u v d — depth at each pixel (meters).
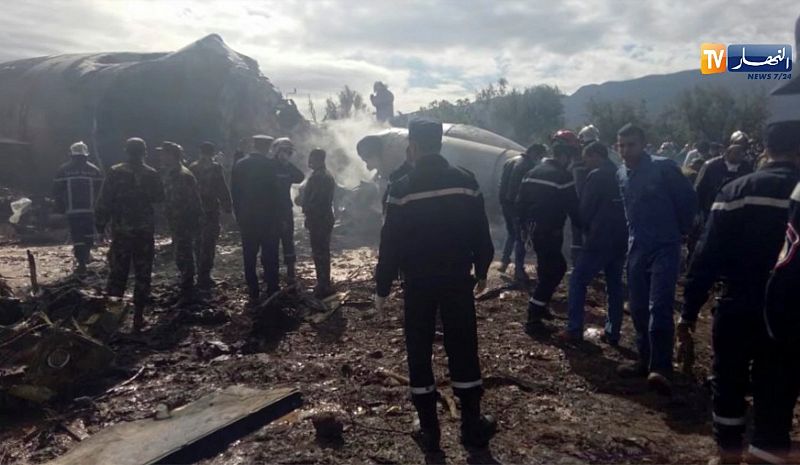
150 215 6.81
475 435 4.07
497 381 5.21
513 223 9.40
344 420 4.48
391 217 4.09
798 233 2.98
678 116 42.78
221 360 5.82
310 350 6.12
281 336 6.59
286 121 18.11
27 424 4.64
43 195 17.36
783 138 3.33
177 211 7.61
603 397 4.97
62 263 11.09
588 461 3.91
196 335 6.62
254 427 4.40
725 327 3.43
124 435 4.28
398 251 4.12
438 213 4.00
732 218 3.38
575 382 5.25
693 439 4.23
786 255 3.01
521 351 6.01
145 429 4.37
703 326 7.04
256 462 3.94
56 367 4.89
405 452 4.02
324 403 4.81
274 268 7.95
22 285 8.88
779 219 3.25
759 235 3.29
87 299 5.98
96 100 17.19
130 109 17.16
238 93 17.41
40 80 18.48
